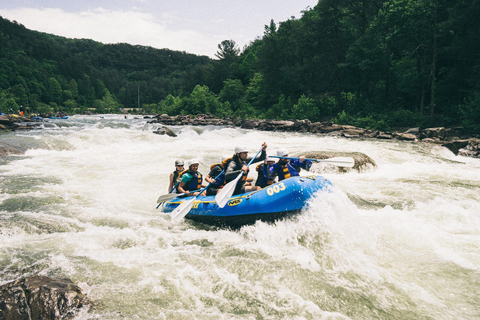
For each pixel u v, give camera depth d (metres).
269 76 42.81
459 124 23.83
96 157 12.05
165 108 65.19
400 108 29.25
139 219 5.91
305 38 35.81
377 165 11.95
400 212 6.23
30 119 26.47
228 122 34.06
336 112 36.56
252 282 3.82
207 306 3.37
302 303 3.44
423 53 29.47
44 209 6.20
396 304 3.47
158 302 3.39
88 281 3.72
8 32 134.38
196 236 5.20
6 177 8.66
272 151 14.34
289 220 5.04
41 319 2.99
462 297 3.59
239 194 5.91
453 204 6.84
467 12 23.81
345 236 4.93
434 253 4.55
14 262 4.12
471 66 26.34
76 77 143.75
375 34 30.25
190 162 6.30
